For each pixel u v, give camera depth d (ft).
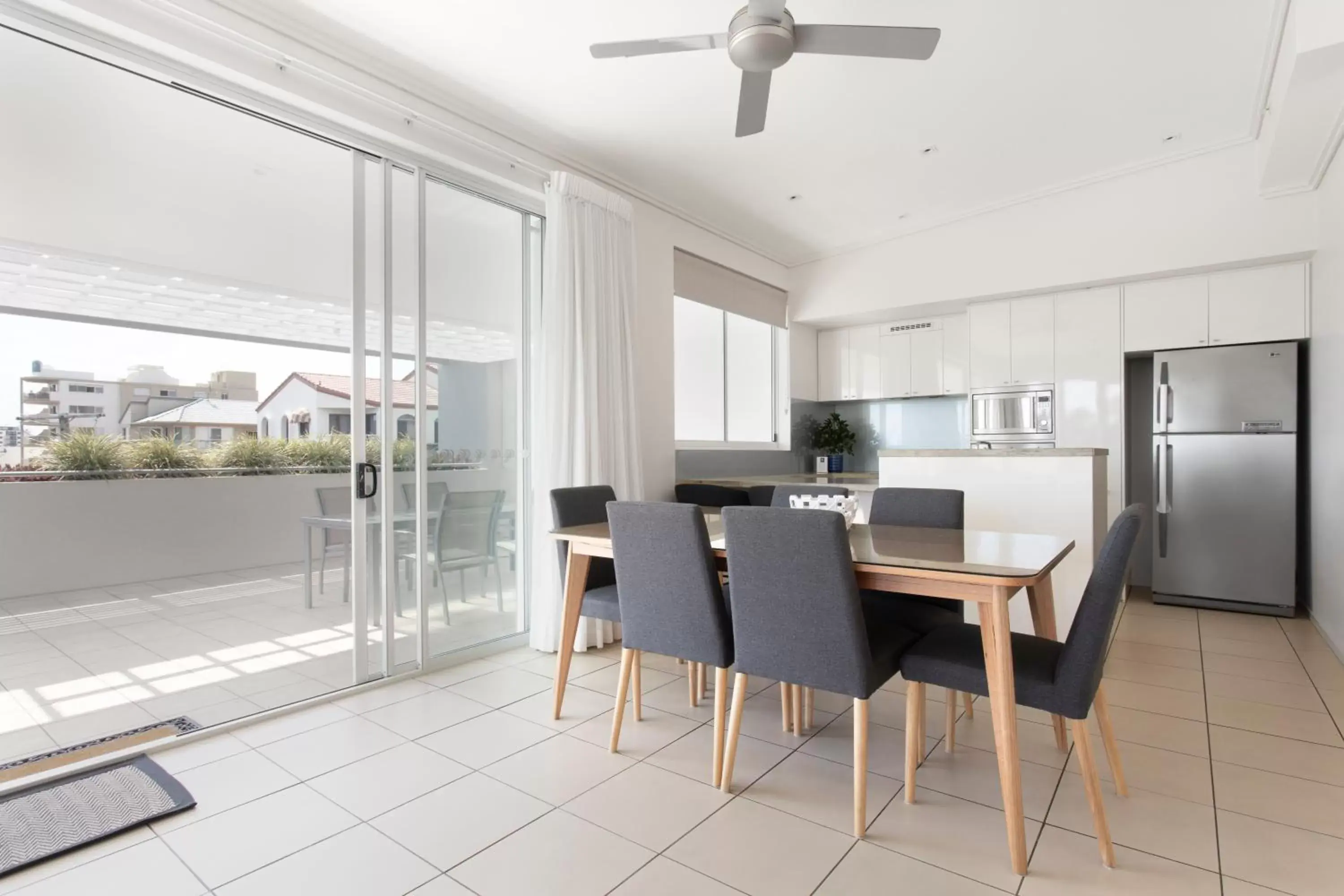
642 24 8.67
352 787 6.81
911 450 12.59
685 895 5.10
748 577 6.47
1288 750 7.48
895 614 8.25
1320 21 7.94
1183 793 6.57
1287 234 12.44
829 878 5.30
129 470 9.90
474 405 11.31
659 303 14.48
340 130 9.39
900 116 11.23
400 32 8.73
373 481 9.80
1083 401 15.08
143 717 8.32
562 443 11.47
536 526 11.53
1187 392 13.98
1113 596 5.43
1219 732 7.95
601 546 8.30
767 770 7.19
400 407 10.22
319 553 11.24
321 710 8.87
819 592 6.10
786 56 6.82
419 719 8.57
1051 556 6.46
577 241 11.82
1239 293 13.46
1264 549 13.42
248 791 6.72
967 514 11.93
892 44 6.80
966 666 6.10
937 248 16.53
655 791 6.73
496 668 10.69
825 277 18.61
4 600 8.91
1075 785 6.78
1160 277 14.06
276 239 10.20
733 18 6.84
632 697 9.36
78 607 9.47
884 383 19.26
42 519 9.18
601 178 13.09
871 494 15.69
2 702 8.37
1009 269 15.46
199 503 10.54
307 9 8.23
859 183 13.94
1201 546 13.99
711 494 14.21
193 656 9.77
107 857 5.61
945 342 18.19
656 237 14.51
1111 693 9.31
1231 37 9.09
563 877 5.33
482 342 11.45
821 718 8.73
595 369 11.94
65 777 6.93
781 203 14.97
